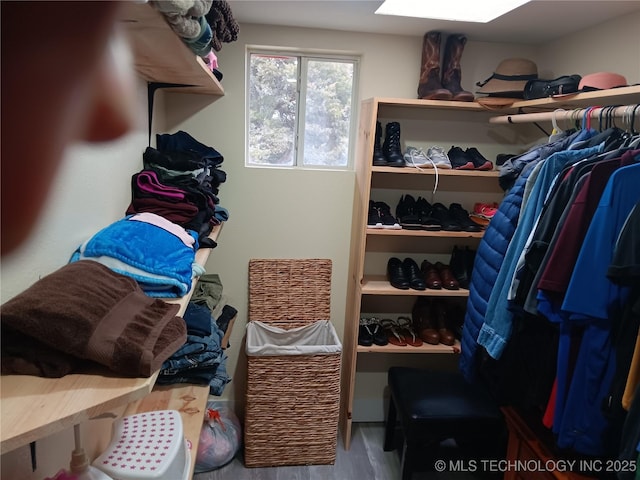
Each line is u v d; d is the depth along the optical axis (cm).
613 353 120
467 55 226
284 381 205
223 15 136
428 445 212
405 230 211
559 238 126
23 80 44
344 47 217
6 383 59
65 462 94
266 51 220
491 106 200
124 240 97
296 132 232
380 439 238
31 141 47
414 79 223
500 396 165
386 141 215
